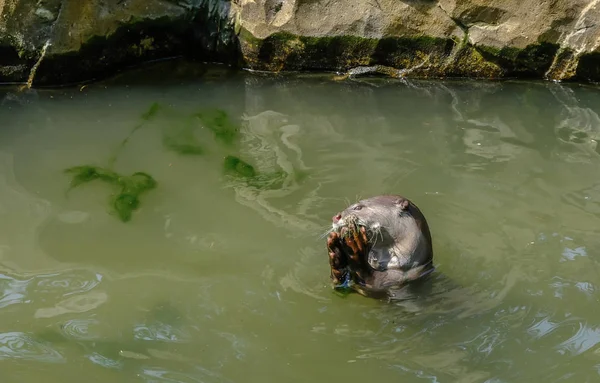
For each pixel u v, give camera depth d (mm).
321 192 5902
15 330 4473
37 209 5719
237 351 4305
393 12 8000
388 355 4270
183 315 4621
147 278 4965
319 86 8062
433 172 6219
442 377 4090
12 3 7570
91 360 4230
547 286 4836
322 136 6867
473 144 6746
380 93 7891
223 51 8469
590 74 8094
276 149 6602
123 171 6230
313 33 8125
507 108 7535
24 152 6523
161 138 6785
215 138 6801
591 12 7770
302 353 4293
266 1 8055
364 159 6426
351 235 4578
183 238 5391
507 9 7895
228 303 4715
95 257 5191
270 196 5867
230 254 5199
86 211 5711
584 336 4391
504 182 6074
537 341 4352
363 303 4703
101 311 4652
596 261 5082
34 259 5156
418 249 4820
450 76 8266
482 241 5297
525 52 8039
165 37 8375
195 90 7879
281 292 4812
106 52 8016
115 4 7895
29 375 4109
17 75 7902
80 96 7703
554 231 5418
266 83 8133
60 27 7684
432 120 7230
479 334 4414
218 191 5953
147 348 4336
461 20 8008
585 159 6469
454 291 4781
